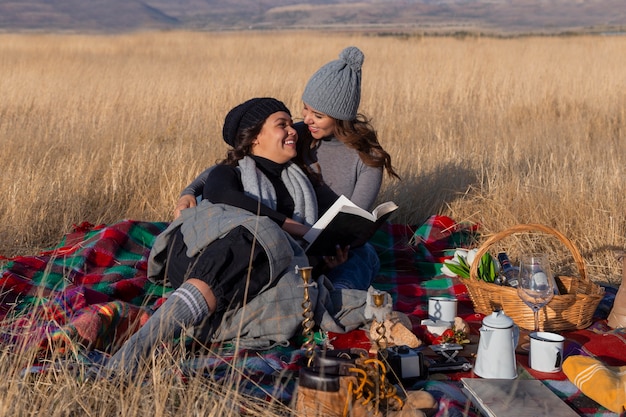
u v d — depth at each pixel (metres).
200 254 4.05
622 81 14.07
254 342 4.05
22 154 7.64
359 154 4.97
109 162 7.24
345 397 3.09
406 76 15.37
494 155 7.84
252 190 4.58
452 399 3.41
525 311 4.23
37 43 33.22
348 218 4.45
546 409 3.18
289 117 4.70
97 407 3.18
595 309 4.40
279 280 4.11
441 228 6.18
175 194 6.64
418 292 5.05
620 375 3.54
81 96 12.62
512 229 4.52
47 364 3.50
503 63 18.27
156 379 3.20
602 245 5.70
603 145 8.94
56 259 5.15
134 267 5.16
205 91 13.03
